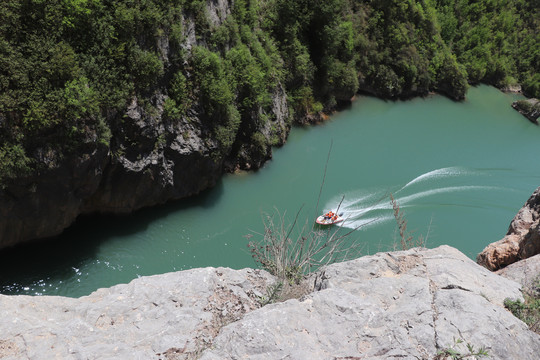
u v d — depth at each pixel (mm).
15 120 21562
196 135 29672
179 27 28156
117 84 25141
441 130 47812
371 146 41594
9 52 21297
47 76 22281
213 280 8531
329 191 34719
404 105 50469
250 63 33562
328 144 40531
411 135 45156
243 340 6828
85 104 23172
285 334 6984
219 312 7988
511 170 41812
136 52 25703
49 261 24828
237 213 31062
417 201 34344
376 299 7980
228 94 30250
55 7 22547
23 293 23203
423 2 54469
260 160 34750
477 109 55375
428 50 53719
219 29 31781
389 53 49531
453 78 55031
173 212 29859
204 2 30391
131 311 7844
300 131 40719
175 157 28969
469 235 31359
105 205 27641
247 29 35188
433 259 9219
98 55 24406
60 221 25188
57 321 7633
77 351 6789
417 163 40406
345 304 7484
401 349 6691
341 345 6887
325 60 42500
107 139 24531
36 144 22266
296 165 36844
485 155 44156
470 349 6582
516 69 67312
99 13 24547
